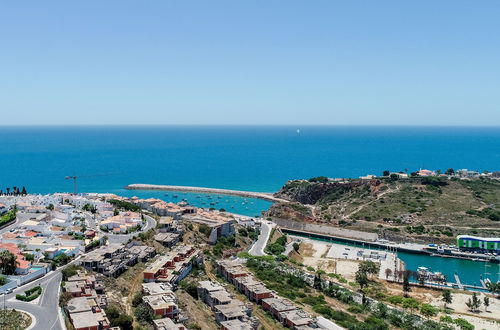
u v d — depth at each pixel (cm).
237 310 14838
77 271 16162
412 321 16888
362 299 18912
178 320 13938
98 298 14012
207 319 14850
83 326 11738
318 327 14788
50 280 15600
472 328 16600
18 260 16525
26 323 12150
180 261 19112
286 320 15050
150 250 19762
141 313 13688
